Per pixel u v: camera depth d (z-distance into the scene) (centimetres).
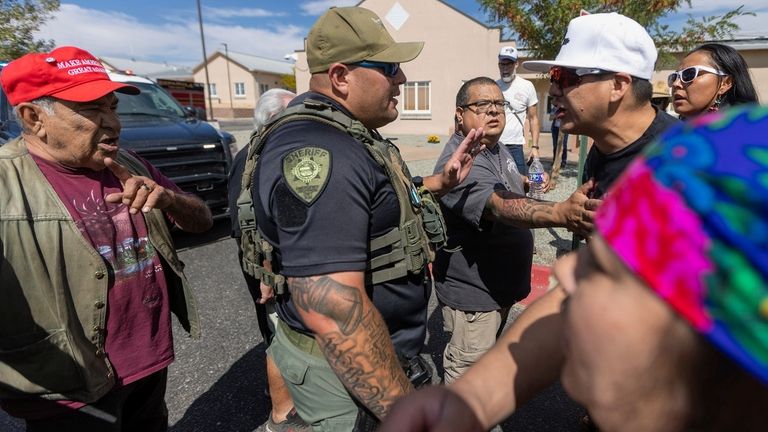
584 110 161
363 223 119
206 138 561
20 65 143
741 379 48
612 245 47
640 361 47
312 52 144
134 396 185
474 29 1938
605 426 53
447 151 236
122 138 500
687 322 44
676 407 49
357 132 129
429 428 77
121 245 163
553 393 269
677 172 42
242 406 266
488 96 220
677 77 296
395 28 2045
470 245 213
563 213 162
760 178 38
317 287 112
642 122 159
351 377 117
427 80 2052
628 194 46
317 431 149
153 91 629
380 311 138
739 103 280
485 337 225
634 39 151
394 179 133
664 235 42
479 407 79
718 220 39
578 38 158
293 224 114
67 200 153
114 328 161
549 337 86
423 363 158
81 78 147
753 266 37
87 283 153
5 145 150
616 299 47
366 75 140
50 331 144
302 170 115
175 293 189
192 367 304
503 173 234
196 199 201
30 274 141
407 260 136
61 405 152
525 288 229
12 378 143
